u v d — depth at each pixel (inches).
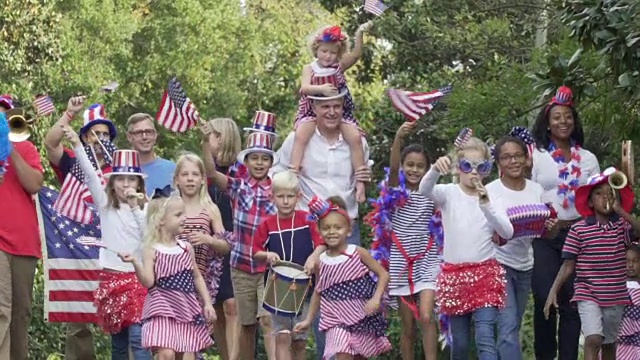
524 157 514.9
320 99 532.7
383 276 490.0
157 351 493.0
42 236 592.4
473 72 1153.4
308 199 541.3
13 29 1122.7
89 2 1510.8
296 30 1873.8
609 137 741.9
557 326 613.0
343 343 485.1
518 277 518.9
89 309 592.4
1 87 1088.8
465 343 510.0
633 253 585.0
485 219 502.3
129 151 522.9
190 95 1679.4
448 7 1176.8
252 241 541.0
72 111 533.0
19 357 535.5
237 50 1745.8
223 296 572.7
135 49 1644.9
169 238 497.0
